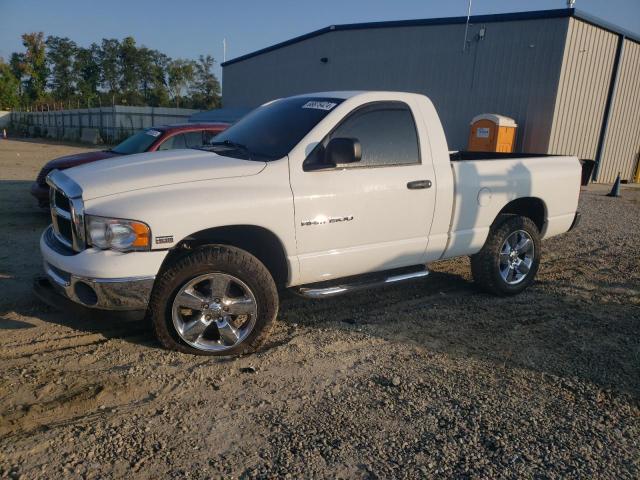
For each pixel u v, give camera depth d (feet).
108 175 12.74
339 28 76.69
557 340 15.33
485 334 15.52
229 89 105.70
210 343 13.35
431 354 14.01
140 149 27.48
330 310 16.94
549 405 11.75
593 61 58.44
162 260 12.16
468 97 63.21
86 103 245.86
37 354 12.96
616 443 10.48
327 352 13.85
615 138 66.85
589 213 39.52
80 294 12.16
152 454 9.47
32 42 244.63
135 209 11.84
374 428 10.56
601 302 18.98
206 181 12.73
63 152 86.53
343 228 14.38
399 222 15.40
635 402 12.08
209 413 10.83
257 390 11.80
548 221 19.76
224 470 9.13
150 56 258.16
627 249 27.76
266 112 16.74
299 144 13.92
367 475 9.18
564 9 53.52
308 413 10.98
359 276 16.12
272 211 13.14
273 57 91.71
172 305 12.64
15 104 239.50
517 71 58.34
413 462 9.58
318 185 13.82
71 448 9.53
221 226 12.67
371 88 74.13
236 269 12.85
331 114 14.51
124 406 10.96
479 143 57.11
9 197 34.60
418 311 17.17
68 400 11.00
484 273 18.35
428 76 66.95
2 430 9.94
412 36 68.03
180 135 28.14
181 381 12.00
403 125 15.65
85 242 12.04
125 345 13.61
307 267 14.10
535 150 57.93
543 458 9.87
